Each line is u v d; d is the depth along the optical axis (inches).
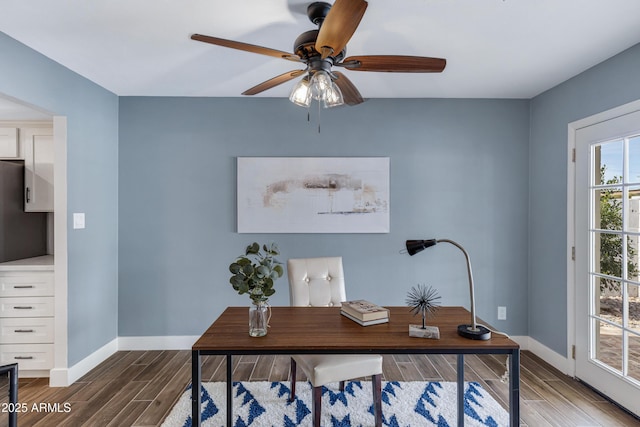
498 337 64.8
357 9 49.5
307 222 128.3
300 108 129.3
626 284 90.7
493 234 130.0
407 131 129.6
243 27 80.3
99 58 96.6
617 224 93.1
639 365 87.3
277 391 98.0
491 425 82.7
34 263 111.5
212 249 128.7
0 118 124.0
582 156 104.0
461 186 129.9
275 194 128.3
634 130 86.7
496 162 129.9
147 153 128.1
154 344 128.2
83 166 109.4
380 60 65.8
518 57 94.9
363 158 128.4
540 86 117.0
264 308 65.7
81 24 79.0
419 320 75.2
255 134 129.2
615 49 89.8
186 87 119.3
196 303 128.7
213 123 128.7
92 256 113.8
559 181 113.9
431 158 129.7
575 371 106.7
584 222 103.2
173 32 82.7
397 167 129.7
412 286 129.6
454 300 130.1
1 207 116.2
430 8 72.4
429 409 89.2
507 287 129.8
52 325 105.2
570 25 78.6
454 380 105.5
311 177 128.3
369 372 77.7
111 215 124.2
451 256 129.9
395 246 129.6
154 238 128.2
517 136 130.0
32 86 90.7
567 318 109.5
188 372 110.7
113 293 125.2
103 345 119.6
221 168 128.9
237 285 63.7
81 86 108.4
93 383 103.8
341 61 67.9
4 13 74.3
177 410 89.1
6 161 130.9
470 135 129.8
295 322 73.8
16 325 105.1
